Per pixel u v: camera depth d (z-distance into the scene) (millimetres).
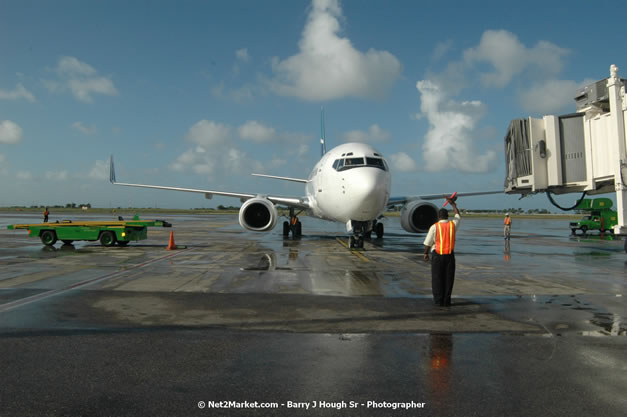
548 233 27578
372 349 4426
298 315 5816
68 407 3135
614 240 21203
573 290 7762
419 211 18453
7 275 9109
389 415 3020
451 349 4441
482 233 27812
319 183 17016
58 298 6816
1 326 5211
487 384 3553
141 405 3168
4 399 3256
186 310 6070
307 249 15281
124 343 4590
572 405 3178
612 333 5035
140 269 10070
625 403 3211
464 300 6852
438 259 6383
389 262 11555
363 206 14172
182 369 3863
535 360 4117
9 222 39469
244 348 4445
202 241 19109
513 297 7109
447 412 3070
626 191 10484
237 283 8258
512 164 12883
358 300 6789
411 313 5969
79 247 15828
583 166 11805
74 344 4551
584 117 11805
